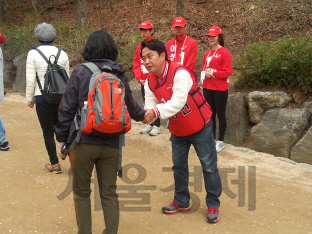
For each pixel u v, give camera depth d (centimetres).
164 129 661
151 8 1102
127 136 615
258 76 648
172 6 1083
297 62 595
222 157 536
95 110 256
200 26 936
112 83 261
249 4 985
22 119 685
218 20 951
